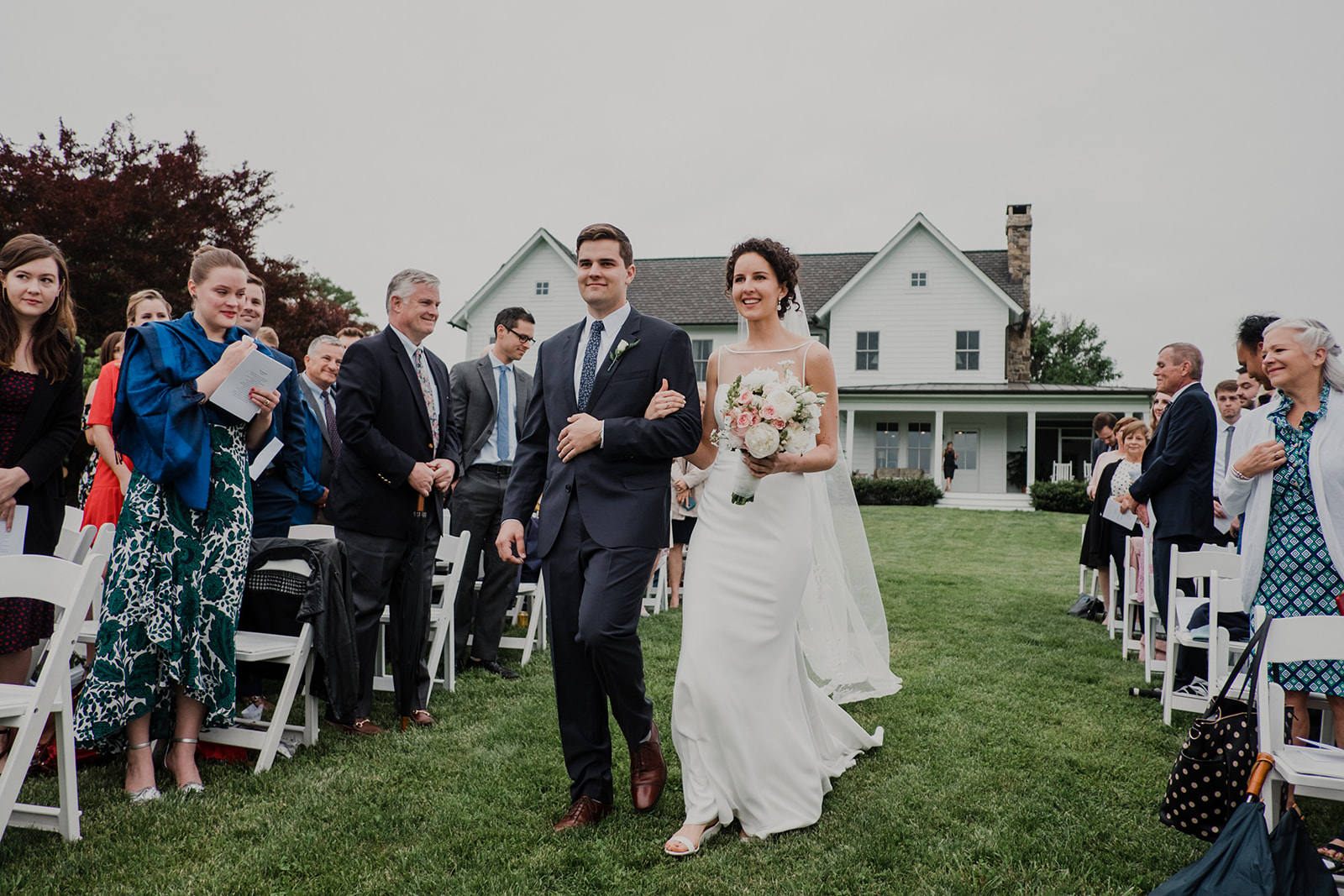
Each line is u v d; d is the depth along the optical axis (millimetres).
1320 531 3125
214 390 3291
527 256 26641
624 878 2605
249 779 3383
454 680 5047
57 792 3156
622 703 3000
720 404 2949
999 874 2646
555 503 3047
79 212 15477
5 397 3367
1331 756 2449
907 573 10766
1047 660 5723
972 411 25859
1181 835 2938
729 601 3023
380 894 2486
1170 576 4512
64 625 2754
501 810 3100
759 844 2865
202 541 3365
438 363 4676
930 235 25766
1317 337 3129
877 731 3920
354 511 4105
